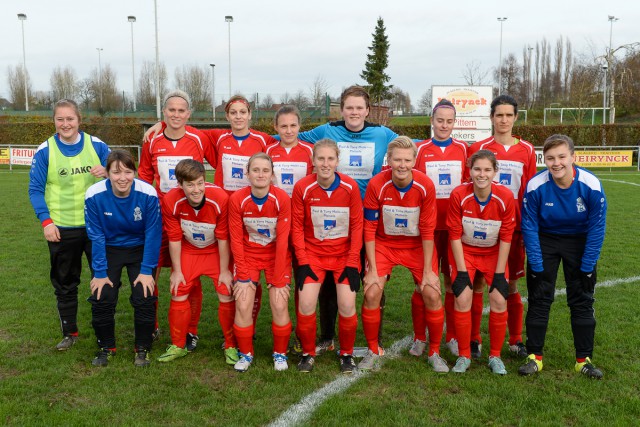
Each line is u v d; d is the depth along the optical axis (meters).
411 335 5.15
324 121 34.38
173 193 4.30
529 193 4.16
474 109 27.25
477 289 4.61
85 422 3.40
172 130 4.77
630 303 5.84
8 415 3.47
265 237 4.35
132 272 4.40
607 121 44.91
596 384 3.96
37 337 4.88
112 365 4.32
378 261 4.42
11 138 29.42
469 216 4.24
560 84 61.31
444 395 3.82
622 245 8.86
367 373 4.23
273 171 4.60
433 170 4.73
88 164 4.62
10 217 11.55
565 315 5.50
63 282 4.64
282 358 4.34
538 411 3.57
